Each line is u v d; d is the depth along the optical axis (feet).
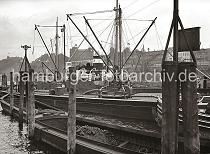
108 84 141.90
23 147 73.41
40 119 84.69
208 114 60.75
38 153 67.67
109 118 99.40
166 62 36.04
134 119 94.53
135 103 94.48
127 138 70.79
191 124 36.55
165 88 35.88
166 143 35.68
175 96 36.06
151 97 108.47
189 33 38.58
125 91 116.78
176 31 37.78
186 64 36.68
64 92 142.10
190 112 36.52
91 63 159.43
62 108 128.36
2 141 80.07
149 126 81.51
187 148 36.76
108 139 72.90
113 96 109.50
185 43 38.01
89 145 53.78
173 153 35.68
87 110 114.52
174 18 37.93
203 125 55.62
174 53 37.83
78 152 54.80
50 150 68.18
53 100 133.59
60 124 87.10
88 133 77.97
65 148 61.36
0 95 206.18
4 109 146.00
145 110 91.25
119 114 100.42
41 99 140.56
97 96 127.34
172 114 35.73
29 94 77.41
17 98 157.28
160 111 76.43
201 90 101.50
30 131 77.15
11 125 106.93
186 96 36.70
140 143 66.90
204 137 53.72
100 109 108.88
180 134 60.13
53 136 66.74
